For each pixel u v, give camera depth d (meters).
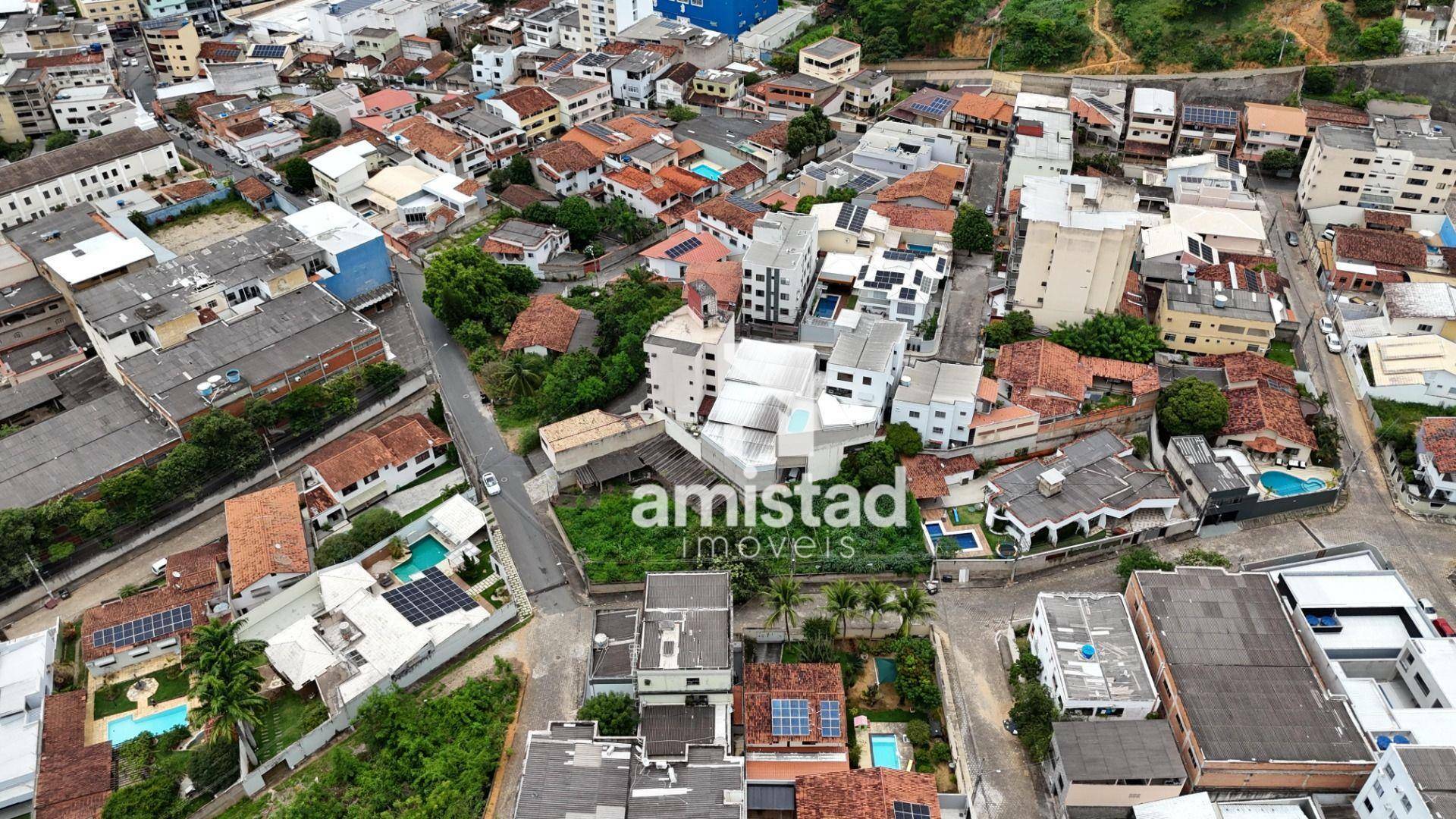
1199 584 97.06
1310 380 125.75
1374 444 118.88
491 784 88.00
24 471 112.06
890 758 89.94
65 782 86.56
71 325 142.00
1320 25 183.12
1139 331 127.00
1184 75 186.00
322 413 123.94
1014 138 164.25
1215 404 114.25
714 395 123.50
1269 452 115.44
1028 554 106.19
